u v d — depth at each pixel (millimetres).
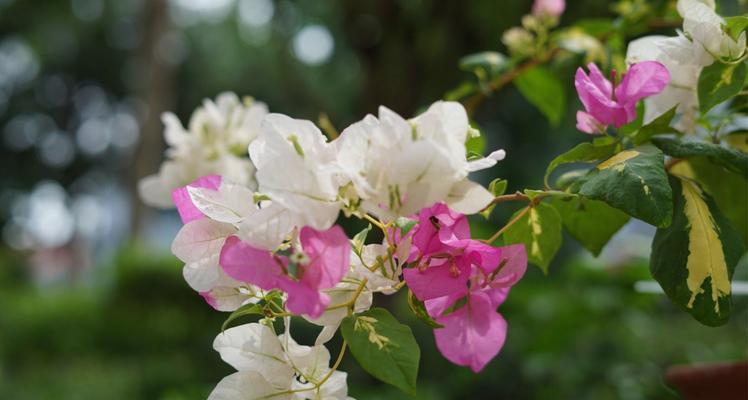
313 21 5129
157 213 9383
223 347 606
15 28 9086
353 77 5637
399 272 592
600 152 651
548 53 1020
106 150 11211
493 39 3266
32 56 9758
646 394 1849
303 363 605
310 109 6012
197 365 4531
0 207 10930
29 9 8883
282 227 571
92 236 11945
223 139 1030
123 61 10320
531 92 1065
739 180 732
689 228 634
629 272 1804
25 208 11172
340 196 570
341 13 3654
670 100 684
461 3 3246
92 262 11406
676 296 628
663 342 2059
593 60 941
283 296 607
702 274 626
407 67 3506
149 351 4703
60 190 11258
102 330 4844
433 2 3283
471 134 599
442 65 3455
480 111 3047
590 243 736
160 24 7289
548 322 2006
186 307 5012
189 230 603
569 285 2039
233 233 604
